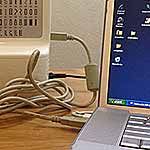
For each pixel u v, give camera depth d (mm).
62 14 1275
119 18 603
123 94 604
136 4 597
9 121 635
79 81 895
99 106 611
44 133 589
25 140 562
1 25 722
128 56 603
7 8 718
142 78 600
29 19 729
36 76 720
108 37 606
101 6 1257
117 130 524
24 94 688
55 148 538
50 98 678
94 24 1277
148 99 597
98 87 643
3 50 708
